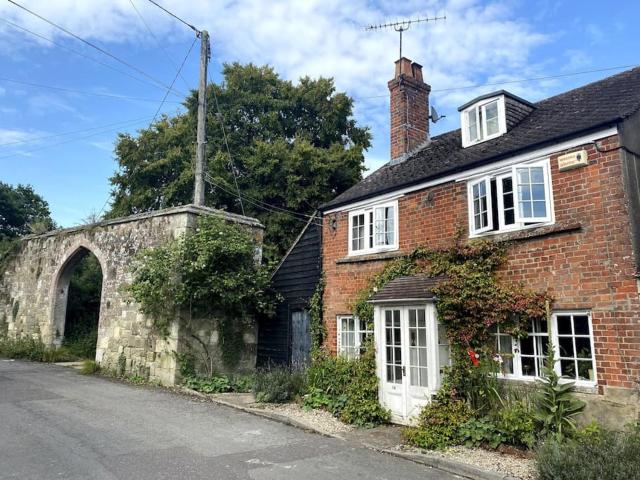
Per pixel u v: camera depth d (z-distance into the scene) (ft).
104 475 19.08
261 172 68.13
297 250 47.01
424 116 47.06
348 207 40.83
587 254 25.00
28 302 61.98
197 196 48.55
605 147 25.21
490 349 27.89
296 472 20.68
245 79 75.87
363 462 22.70
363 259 37.93
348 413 31.01
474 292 28.53
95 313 66.44
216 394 38.22
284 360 44.83
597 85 35.81
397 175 39.70
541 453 20.39
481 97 36.06
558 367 25.49
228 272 42.86
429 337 29.32
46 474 18.88
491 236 29.66
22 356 57.52
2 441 22.88
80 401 32.86
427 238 33.96
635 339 22.68
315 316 41.65
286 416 30.76
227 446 24.02
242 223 47.29
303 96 77.61
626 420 22.39
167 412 30.96
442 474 21.56
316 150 71.20
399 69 47.80
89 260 69.05
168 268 40.60
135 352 44.19
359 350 36.24
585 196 25.63
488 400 26.94
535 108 37.04
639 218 24.43
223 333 44.55
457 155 35.96
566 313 25.48
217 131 73.05
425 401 29.12
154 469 20.08
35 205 101.91
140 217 47.50
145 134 80.69
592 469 17.97
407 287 31.86
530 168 28.19
